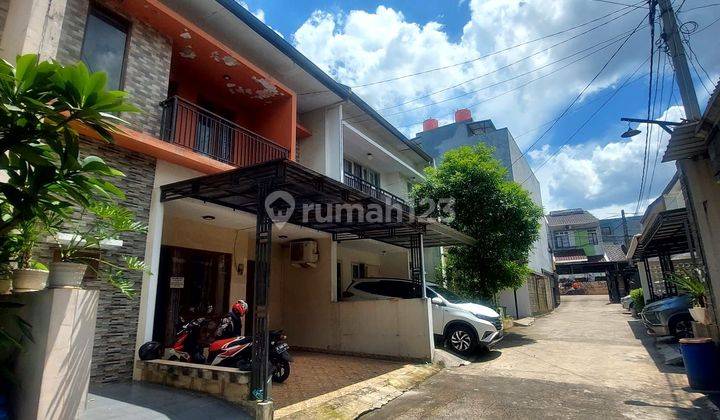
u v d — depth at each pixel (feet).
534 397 19.49
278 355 20.94
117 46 21.61
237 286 29.27
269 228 17.06
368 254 45.62
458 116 79.56
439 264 50.16
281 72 31.94
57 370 10.68
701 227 21.90
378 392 20.07
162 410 14.26
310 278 33.76
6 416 11.35
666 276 42.91
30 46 16.06
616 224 162.61
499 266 40.09
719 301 21.21
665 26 22.91
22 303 11.80
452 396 19.98
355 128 41.01
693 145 21.08
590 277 153.69
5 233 10.87
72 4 19.72
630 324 50.52
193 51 25.85
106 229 15.79
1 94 9.25
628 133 26.50
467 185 40.57
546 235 101.24
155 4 21.86
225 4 24.76
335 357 29.43
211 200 21.67
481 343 30.27
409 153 54.24
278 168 16.65
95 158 10.99
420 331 28.12
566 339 39.86
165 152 20.72
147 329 19.04
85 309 11.63
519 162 74.43
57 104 9.85
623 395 19.62
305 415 16.35
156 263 20.02
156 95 22.79
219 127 27.71
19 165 10.45
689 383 20.30
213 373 16.21
